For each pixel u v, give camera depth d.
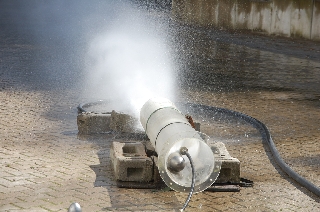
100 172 12.72
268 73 28.11
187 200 9.93
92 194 11.34
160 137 11.14
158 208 10.75
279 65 30.61
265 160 14.27
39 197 11.03
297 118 19.16
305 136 16.83
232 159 12.16
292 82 25.97
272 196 11.65
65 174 12.48
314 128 17.84
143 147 13.12
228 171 12.12
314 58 33.12
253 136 16.59
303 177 13.05
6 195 11.06
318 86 25.20
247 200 11.37
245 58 32.62
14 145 14.62
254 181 12.58
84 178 12.27
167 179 10.19
